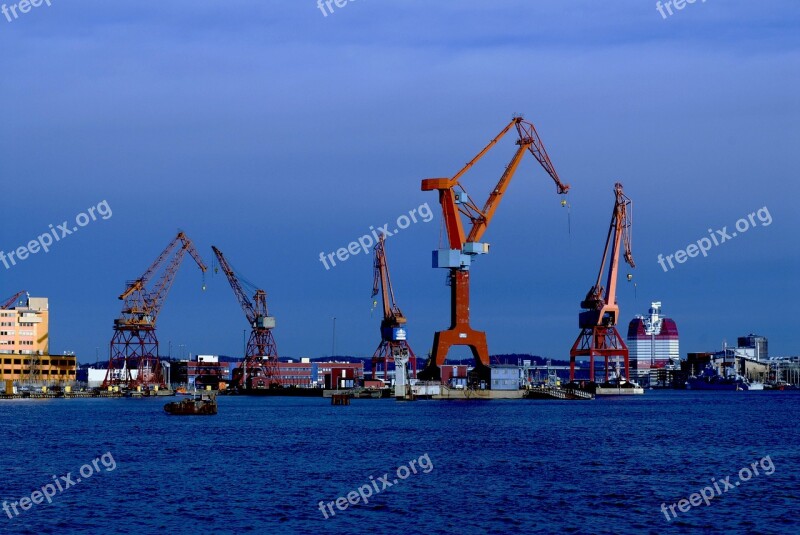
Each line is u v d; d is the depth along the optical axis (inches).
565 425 6624.0
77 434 5851.4
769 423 7071.9
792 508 3144.7
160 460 4375.0
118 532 2822.3
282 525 2910.9
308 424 6786.4
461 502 3253.0
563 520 2974.9
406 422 6968.5
